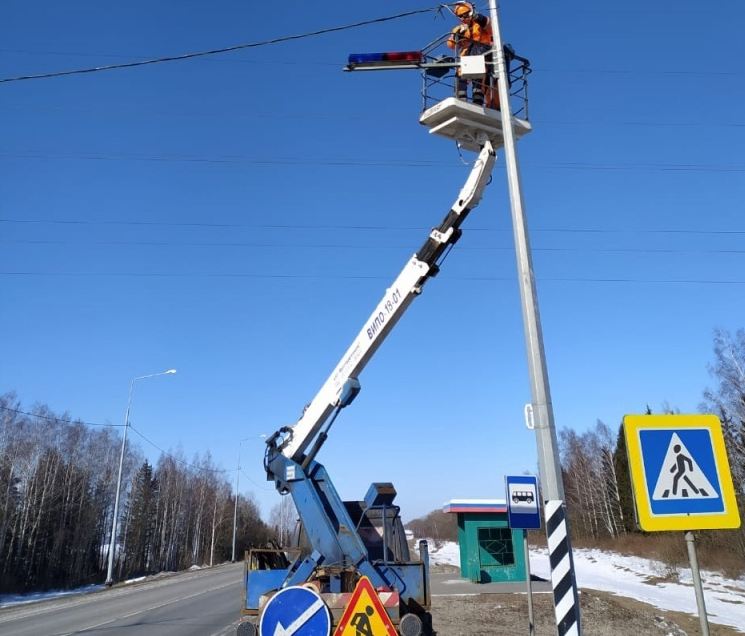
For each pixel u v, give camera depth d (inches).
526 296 316.2
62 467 2226.9
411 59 390.0
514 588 909.8
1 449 1877.5
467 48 392.2
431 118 382.9
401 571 410.0
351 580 400.5
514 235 329.4
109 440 2640.3
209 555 3299.7
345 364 436.8
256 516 4483.3
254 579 441.1
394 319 421.4
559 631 274.2
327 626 255.6
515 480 474.6
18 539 1900.8
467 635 563.5
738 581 1158.3
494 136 393.4
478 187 392.5
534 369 303.7
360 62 393.7
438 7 403.2
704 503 240.2
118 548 2667.3
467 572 1072.8
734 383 1566.2
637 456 242.4
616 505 2469.2
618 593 925.2
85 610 857.5
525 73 400.2
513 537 1091.3
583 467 2824.8
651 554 1649.9
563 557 280.1
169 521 2923.2
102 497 2517.2
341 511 422.3
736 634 632.4
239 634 394.6
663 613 721.6
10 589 1726.1
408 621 372.8
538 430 295.6
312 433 443.5
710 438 247.4
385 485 443.5
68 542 2186.3
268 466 453.1
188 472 3203.7
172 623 676.7
